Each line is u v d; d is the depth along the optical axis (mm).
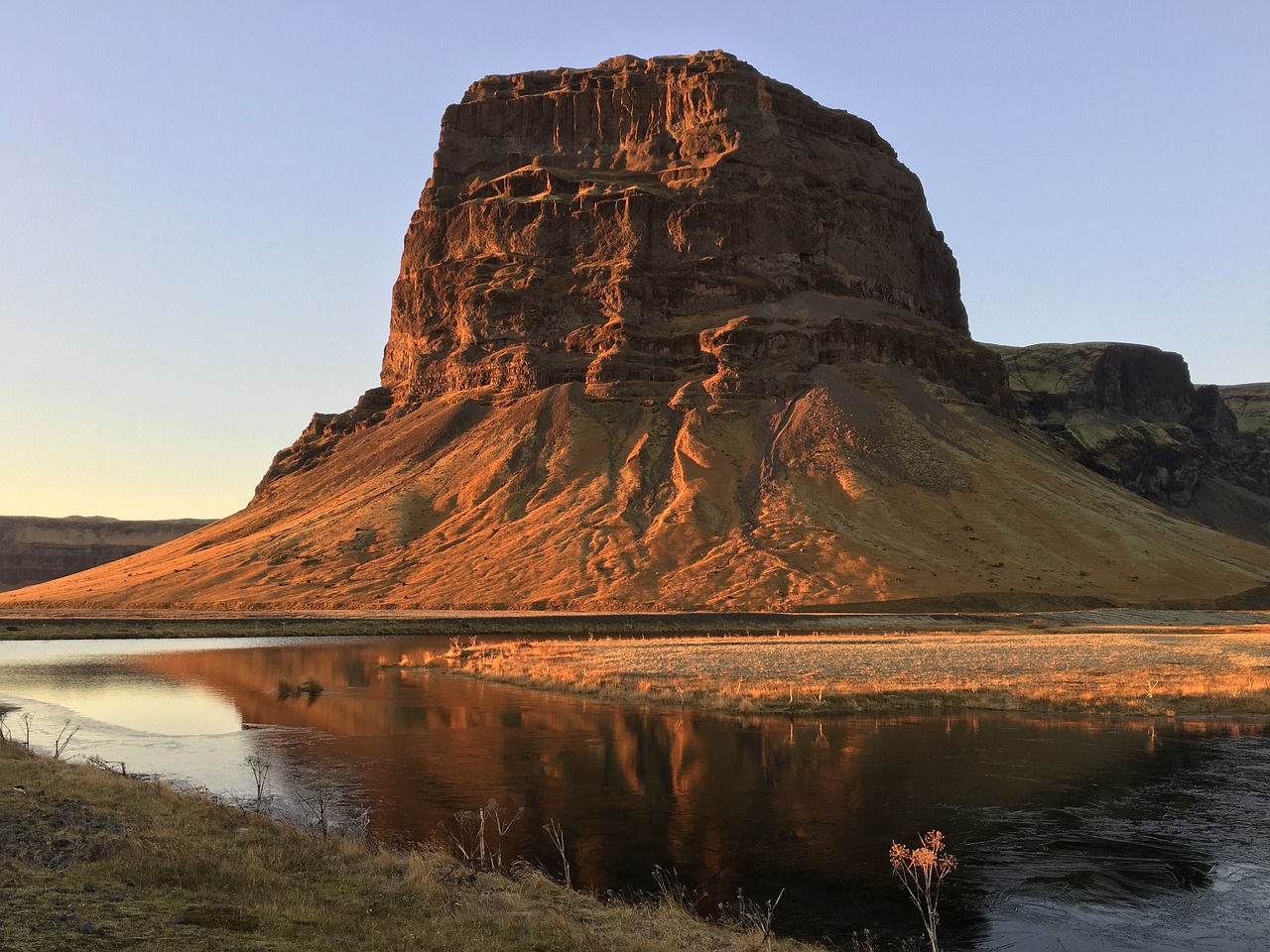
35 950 11398
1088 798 25891
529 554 146875
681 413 178750
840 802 25438
